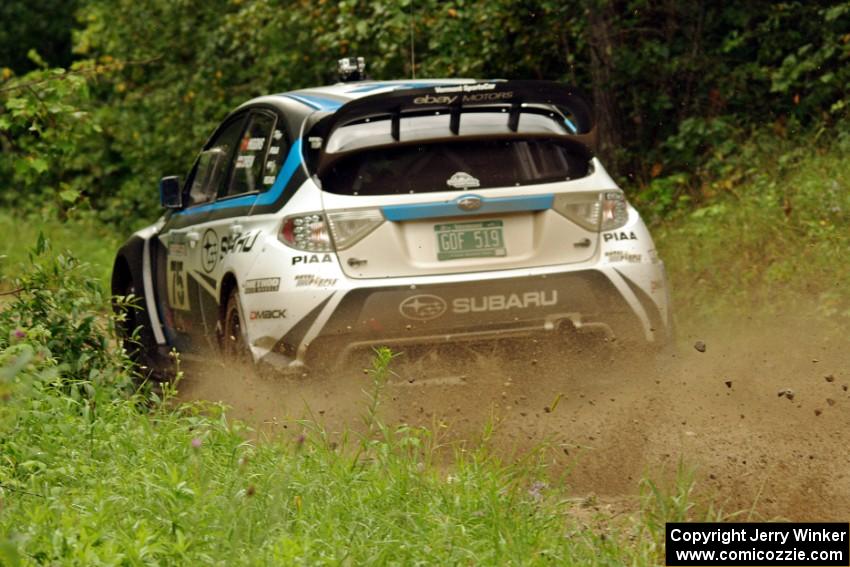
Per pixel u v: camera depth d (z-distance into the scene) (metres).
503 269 13.79
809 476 11.43
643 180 26.20
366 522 9.77
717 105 26.05
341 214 13.71
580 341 14.01
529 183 14.04
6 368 8.72
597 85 26.58
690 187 24.70
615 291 13.97
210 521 9.35
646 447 12.38
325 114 14.31
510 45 28.39
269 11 32.31
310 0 31.05
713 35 27.20
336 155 13.86
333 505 9.95
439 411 13.60
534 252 13.93
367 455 11.52
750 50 26.83
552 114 14.61
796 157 23.50
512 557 9.11
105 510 9.44
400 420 13.47
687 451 12.15
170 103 37.94
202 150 17.88
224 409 12.05
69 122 19.30
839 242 19.14
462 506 10.16
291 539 8.98
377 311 13.52
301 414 13.58
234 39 34.59
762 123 25.53
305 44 31.94
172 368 17.39
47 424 11.83
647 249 14.33
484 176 13.97
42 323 14.56
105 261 33.81
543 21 27.52
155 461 11.03
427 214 13.74
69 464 10.93
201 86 36.31
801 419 13.01
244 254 14.46
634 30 27.25
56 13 53.84
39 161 19.23
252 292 14.11
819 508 10.80
